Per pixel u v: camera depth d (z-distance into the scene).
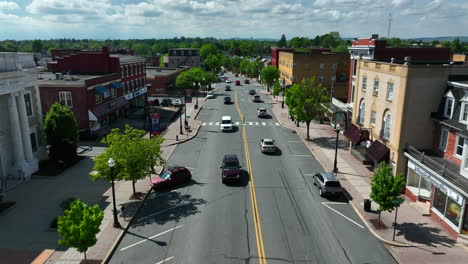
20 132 30.66
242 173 32.62
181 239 20.75
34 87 34.19
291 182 30.31
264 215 23.88
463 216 20.17
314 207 25.22
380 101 30.84
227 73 191.75
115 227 21.92
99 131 48.56
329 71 81.75
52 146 34.12
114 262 18.45
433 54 40.22
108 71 55.97
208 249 19.61
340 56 81.81
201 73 97.75
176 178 29.27
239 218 23.41
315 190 28.53
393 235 20.58
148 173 26.66
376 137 31.98
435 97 26.52
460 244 20.05
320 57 80.69
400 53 39.62
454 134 24.39
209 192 28.03
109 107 51.88
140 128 51.28
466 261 18.28
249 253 19.19
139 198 26.62
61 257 18.81
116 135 25.92
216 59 156.38
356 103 37.00
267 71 96.19
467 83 24.81
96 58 55.47
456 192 20.42
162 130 50.78
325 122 56.81
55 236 21.03
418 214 23.92
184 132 49.41
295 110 44.22
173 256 18.97
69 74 54.62
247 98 87.75
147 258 18.80
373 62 32.28
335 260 18.59
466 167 22.00
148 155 26.38
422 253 19.08
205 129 52.53
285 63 92.00
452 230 21.16
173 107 71.62
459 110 24.09
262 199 26.61
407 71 25.84
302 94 43.69
